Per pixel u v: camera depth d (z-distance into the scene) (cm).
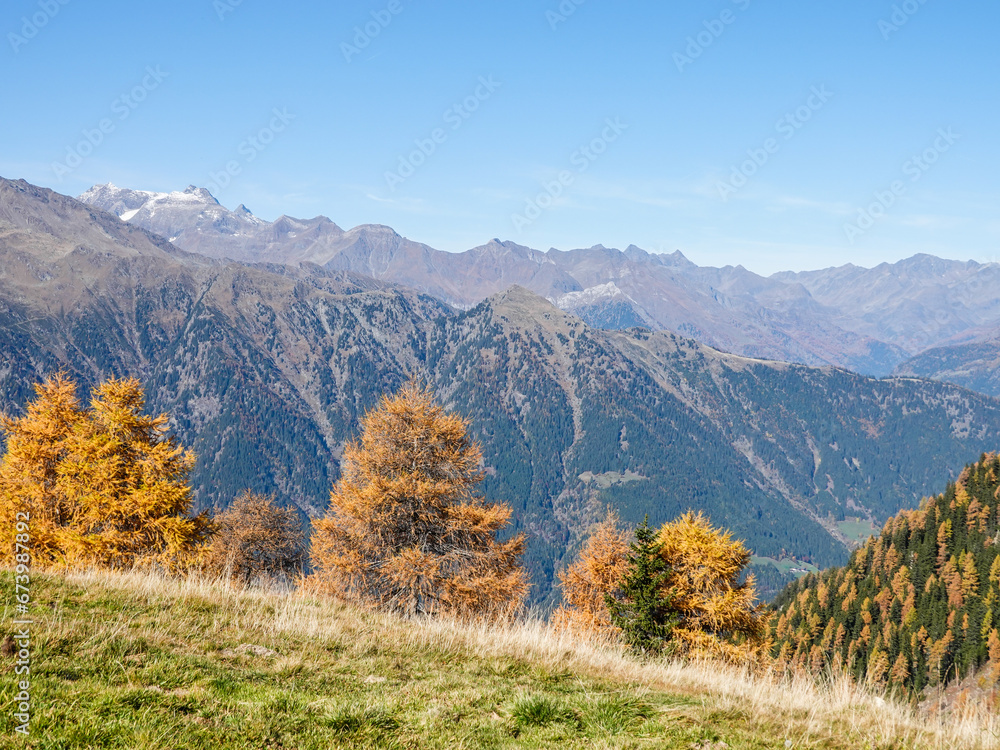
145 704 713
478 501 2762
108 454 2812
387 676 960
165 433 3041
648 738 767
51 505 2767
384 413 2734
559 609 3297
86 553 2561
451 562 2583
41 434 2864
